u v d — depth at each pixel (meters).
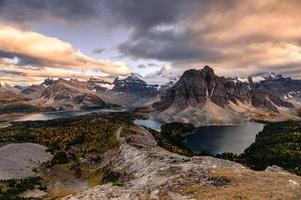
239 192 62.97
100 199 83.31
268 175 75.69
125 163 186.38
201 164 115.19
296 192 62.41
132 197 78.31
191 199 64.81
